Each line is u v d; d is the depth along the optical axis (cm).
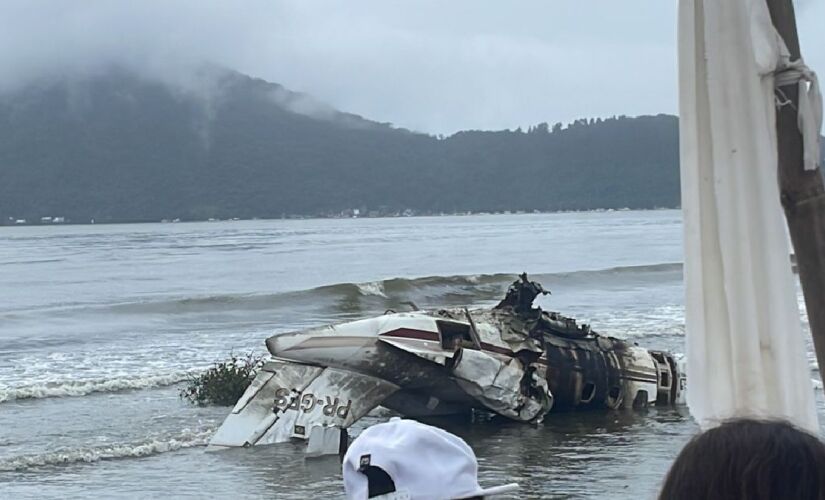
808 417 325
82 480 1128
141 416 1506
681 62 338
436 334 1402
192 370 1986
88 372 2008
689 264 337
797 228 335
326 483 1108
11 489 1088
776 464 184
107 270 6262
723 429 194
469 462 283
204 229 18188
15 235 16625
